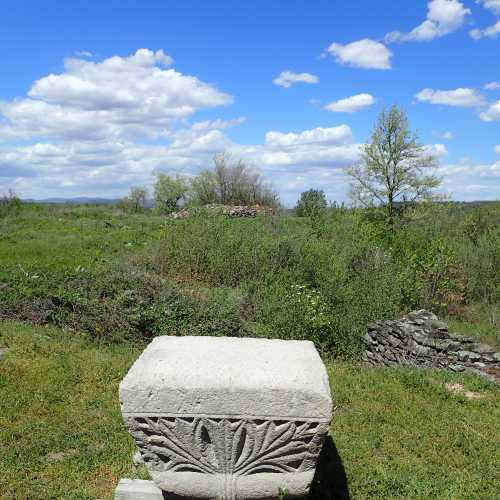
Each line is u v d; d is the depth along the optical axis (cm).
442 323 862
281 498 344
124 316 886
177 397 326
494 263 1524
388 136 1959
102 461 437
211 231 1387
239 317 966
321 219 1725
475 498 397
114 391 588
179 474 345
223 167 3334
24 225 1891
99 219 2169
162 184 3491
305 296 1023
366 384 648
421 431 512
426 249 1477
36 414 519
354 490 404
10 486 395
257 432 329
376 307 1048
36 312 882
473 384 675
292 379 330
